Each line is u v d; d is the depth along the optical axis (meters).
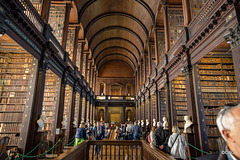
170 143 4.37
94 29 18.80
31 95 6.64
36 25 6.57
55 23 10.58
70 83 11.71
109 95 27.25
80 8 13.64
